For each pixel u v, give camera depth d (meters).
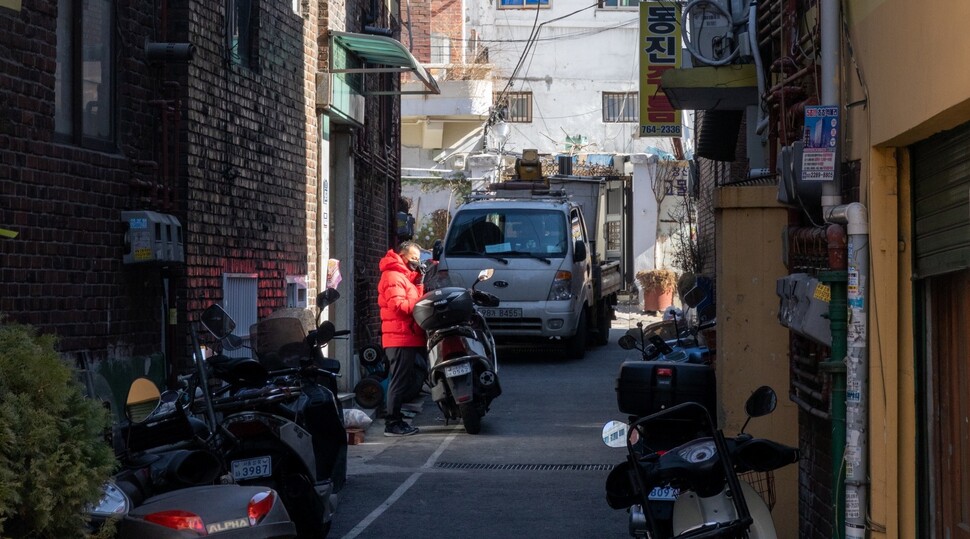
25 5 11.90
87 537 6.99
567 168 44.62
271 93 19.27
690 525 8.58
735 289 11.77
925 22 7.27
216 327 11.29
